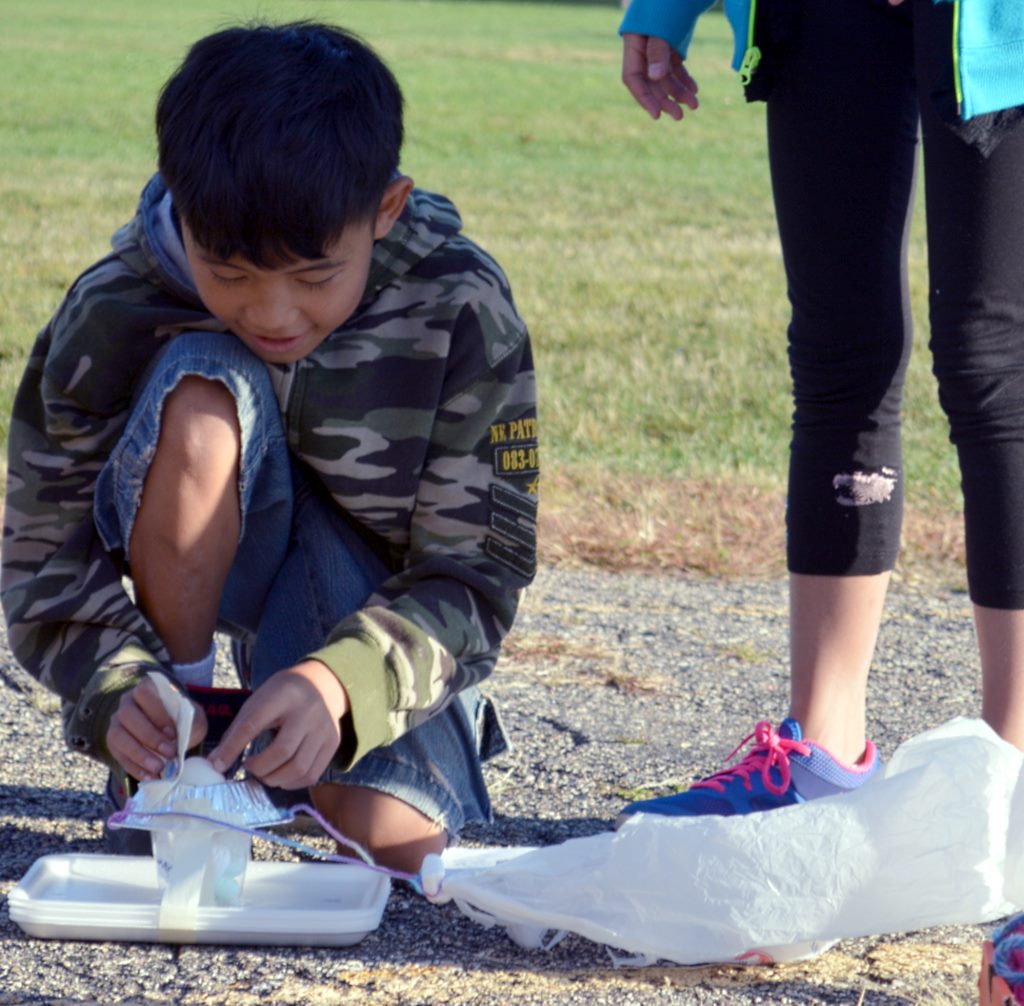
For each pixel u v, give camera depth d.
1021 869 2.14
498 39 41.53
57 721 3.42
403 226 2.56
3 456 5.65
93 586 2.48
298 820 2.85
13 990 2.16
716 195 17.75
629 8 3.15
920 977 2.29
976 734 2.24
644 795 3.06
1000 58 2.48
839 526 2.79
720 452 6.52
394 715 2.40
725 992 2.22
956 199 2.57
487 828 2.87
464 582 2.56
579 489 5.71
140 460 2.40
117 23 39.22
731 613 4.56
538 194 17.09
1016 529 2.57
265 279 2.22
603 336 9.15
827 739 2.76
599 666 3.98
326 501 2.69
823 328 2.81
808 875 2.20
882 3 2.73
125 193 14.95
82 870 2.48
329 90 2.26
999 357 2.57
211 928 2.31
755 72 2.81
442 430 2.59
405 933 2.41
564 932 2.35
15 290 9.66
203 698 2.51
